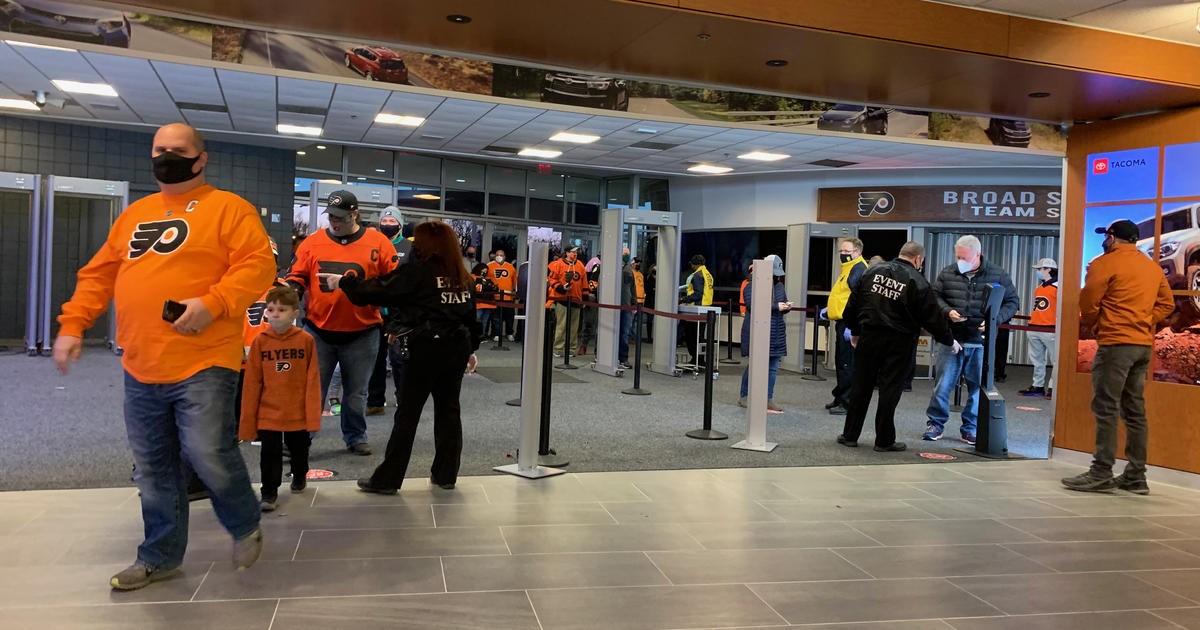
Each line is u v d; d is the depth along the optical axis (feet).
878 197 46.42
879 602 9.50
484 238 50.39
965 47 14.03
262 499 12.02
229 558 9.96
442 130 38.96
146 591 8.86
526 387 15.07
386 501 12.91
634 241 53.98
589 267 43.06
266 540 10.73
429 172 47.91
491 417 21.04
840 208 47.50
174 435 9.00
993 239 45.16
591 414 22.54
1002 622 9.03
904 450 19.30
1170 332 17.02
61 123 37.88
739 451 18.28
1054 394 18.95
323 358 15.70
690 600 9.32
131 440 8.80
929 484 15.84
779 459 17.63
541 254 14.99
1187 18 14.46
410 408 13.20
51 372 26.32
